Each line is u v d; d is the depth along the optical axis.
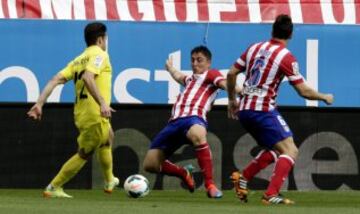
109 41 30.17
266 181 30.38
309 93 23.42
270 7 32.34
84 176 30.16
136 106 30.25
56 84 25.45
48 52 30.08
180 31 30.36
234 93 24.36
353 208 22.67
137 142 30.30
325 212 20.80
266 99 23.53
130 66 30.22
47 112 30.19
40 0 31.94
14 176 30.17
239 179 23.83
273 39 23.73
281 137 23.47
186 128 25.67
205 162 25.47
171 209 20.81
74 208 20.73
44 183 30.25
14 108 30.05
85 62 25.19
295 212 20.53
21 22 30.05
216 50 30.31
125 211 20.02
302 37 30.38
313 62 30.39
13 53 29.98
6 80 30.02
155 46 30.30
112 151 30.23
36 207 21.00
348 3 32.44
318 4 32.41
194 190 28.80
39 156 30.22
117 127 30.22
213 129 30.33
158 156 26.19
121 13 32.12
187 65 30.31
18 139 30.14
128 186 25.84
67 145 30.28
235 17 32.38
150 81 30.25
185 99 25.94
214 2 32.41
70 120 30.23
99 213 19.41
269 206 22.58
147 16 32.25
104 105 24.77
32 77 30.08
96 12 32.09
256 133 23.80
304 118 30.36
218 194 25.30
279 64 23.34
